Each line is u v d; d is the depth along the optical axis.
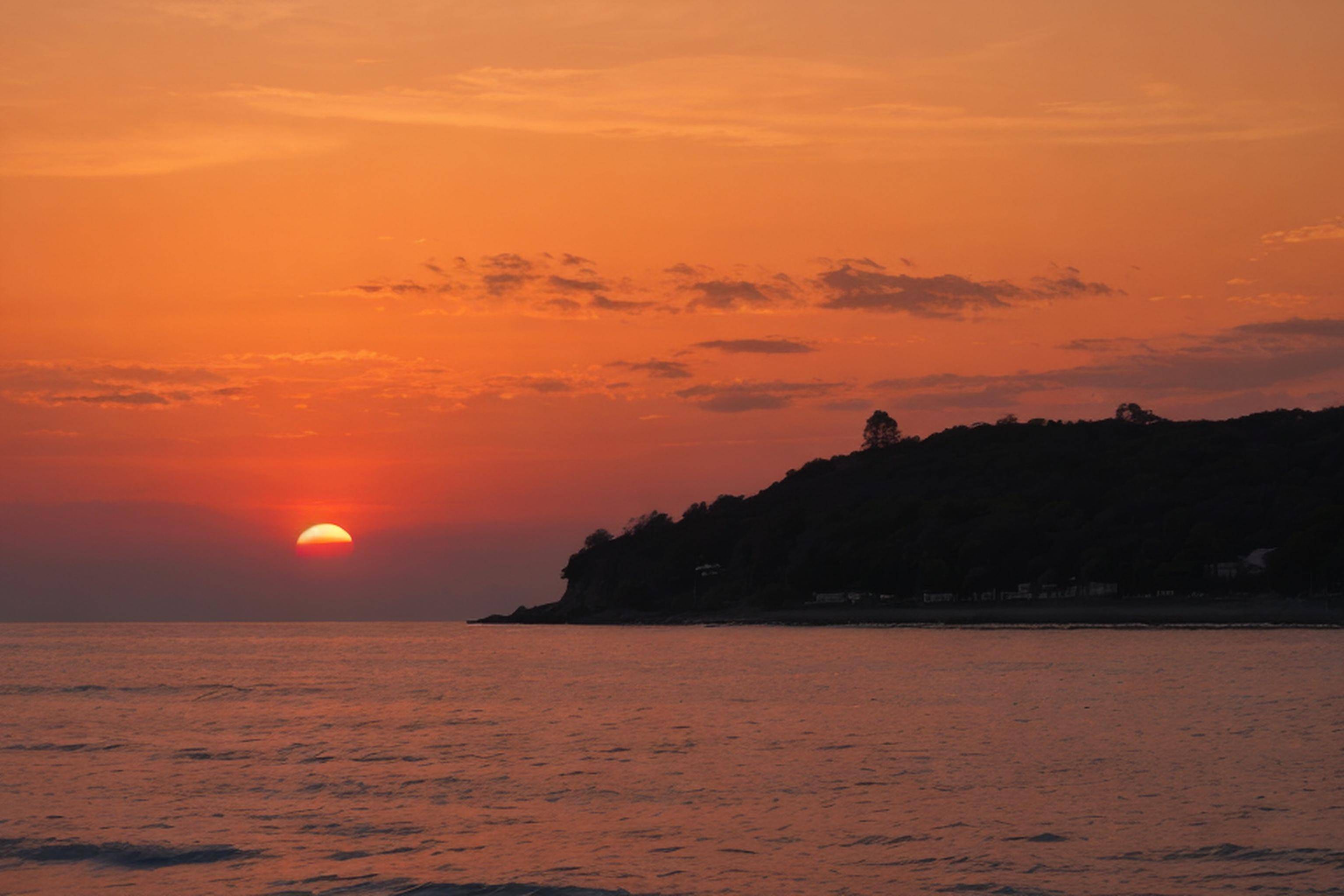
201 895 33.03
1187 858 35.50
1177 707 74.12
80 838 39.72
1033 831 39.31
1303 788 45.75
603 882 33.78
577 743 62.19
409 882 34.03
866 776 50.34
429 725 72.00
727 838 39.12
